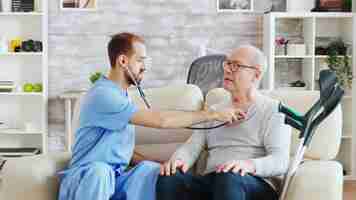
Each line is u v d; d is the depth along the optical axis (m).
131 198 2.92
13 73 6.04
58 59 6.08
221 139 3.12
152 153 3.46
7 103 6.08
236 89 3.10
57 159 3.14
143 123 2.99
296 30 6.17
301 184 2.81
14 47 5.88
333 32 6.16
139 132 3.48
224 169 2.82
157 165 3.04
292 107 3.40
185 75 6.14
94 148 3.03
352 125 5.86
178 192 2.90
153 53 6.11
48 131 6.12
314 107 2.89
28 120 6.10
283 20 6.16
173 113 2.98
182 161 3.07
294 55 5.92
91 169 2.89
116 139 3.05
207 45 6.13
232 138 3.09
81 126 3.09
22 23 6.02
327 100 2.86
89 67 6.10
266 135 3.02
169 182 2.90
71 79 6.11
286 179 2.86
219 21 6.12
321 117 2.90
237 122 3.09
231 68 3.10
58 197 3.00
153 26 6.10
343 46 5.92
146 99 3.50
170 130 3.49
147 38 6.11
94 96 3.05
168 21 6.10
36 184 2.93
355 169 5.89
